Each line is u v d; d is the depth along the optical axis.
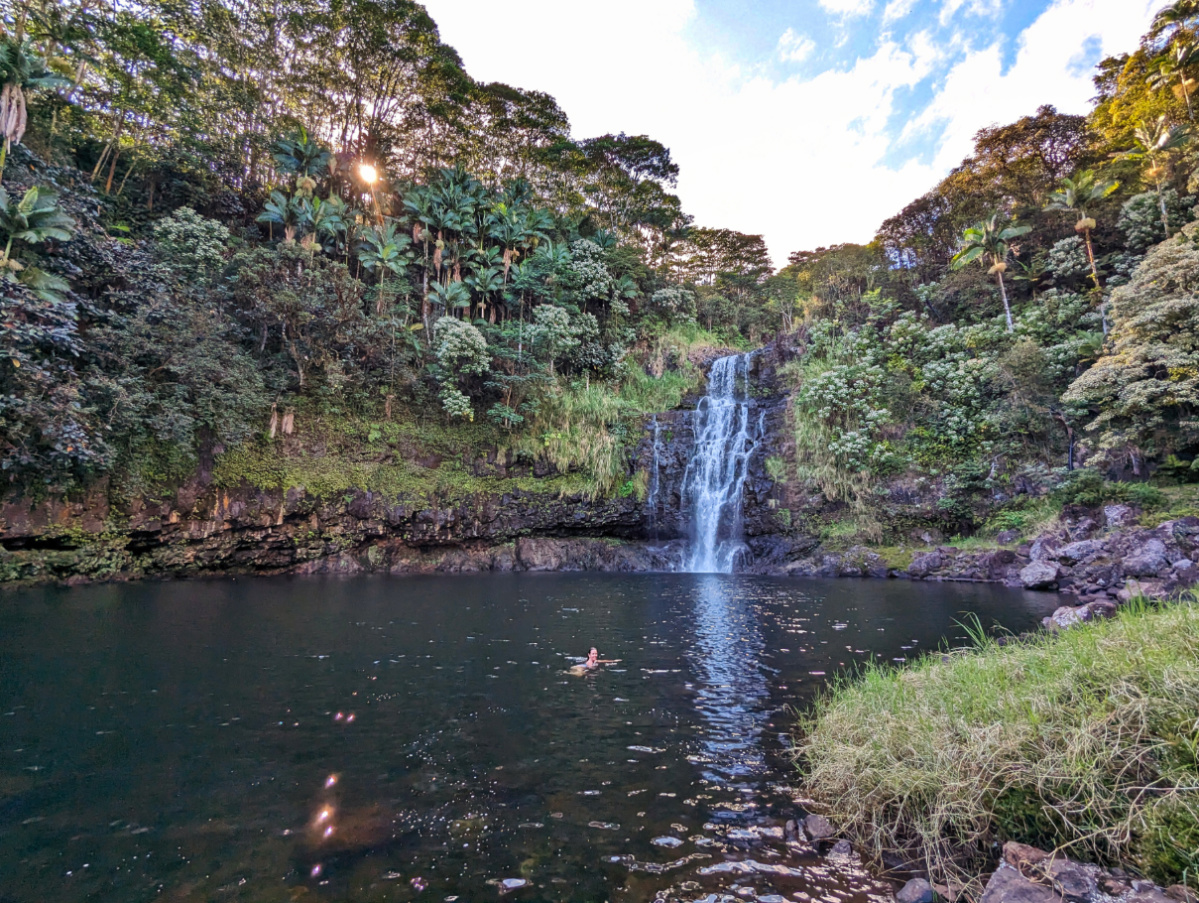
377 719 6.11
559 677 7.84
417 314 30.05
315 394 23.14
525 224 31.84
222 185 27.50
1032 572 16.61
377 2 32.38
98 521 17.02
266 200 29.16
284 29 31.77
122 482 17.45
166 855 3.52
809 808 4.25
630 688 7.34
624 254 36.47
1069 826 3.19
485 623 11.79
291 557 21.19
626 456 27.78
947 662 7.15
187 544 18.97
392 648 9.38
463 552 24.52
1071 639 5.32
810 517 24.83
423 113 37.03
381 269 27.36
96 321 18.11
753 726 5.98
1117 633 4.95
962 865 3.36
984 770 3.65
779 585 18.98
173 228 21.44
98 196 21.50
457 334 25.08
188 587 16.31
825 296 35.50
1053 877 2.84
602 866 3.47
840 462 25.05
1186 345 17.53
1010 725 3.94
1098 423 19.91
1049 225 31.30
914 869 3.42
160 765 4.88
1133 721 3.50
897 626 11.38
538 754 5.23
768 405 29.34
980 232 29.47
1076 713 3.84
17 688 6.85
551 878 3.34
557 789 4.54
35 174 17.69
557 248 31.72
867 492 24.03
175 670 7.78
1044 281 29.75
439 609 13.52
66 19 23.66
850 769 4.26
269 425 21.73
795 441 26.38
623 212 46.62
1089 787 3.25
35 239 15.47
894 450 24.91
